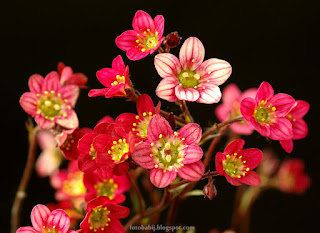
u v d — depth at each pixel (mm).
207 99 297
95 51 399
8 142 388
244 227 355
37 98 314
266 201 396
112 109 383
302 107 316
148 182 337
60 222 293
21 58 397
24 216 377
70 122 311
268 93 300
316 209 397
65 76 320
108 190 315
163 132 292
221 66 301
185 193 313
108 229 297
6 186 383
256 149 296
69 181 339
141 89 379
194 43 302
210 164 316
